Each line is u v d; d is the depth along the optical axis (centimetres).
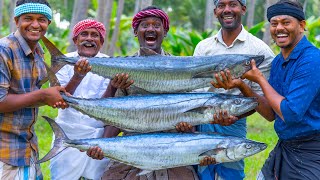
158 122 474
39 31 459
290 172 469
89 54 550
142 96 479
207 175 518
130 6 4012
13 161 462
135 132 495
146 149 476
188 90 476
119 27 2062
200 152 472
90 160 550
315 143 462
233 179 531
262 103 485
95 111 475
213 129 530
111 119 478
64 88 470
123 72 472
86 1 1578
